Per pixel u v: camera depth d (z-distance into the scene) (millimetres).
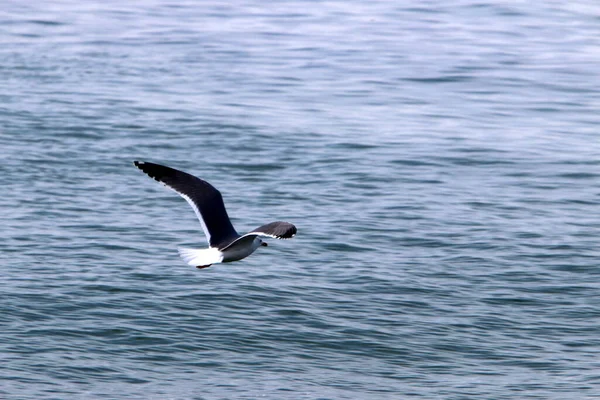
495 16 49156
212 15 48719
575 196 24656
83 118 30344
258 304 17672
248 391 14617
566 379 15289
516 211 23375
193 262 9273
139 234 21391
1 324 16438
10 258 19469
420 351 16172
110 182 25047
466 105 34000
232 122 30625
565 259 20203
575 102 34688
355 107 33312
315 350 16094
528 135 30344
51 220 22000
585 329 17141
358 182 25312
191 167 26297
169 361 15539
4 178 24688
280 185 25016
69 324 16625
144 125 30000
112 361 15453
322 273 19266
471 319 17391
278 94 34719
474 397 14625
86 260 19578
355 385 14945
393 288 18578
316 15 49188
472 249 20734
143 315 17062
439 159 27547
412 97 34938
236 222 22188
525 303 18141
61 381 14695
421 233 21656
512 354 16156
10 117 29969
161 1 51969
